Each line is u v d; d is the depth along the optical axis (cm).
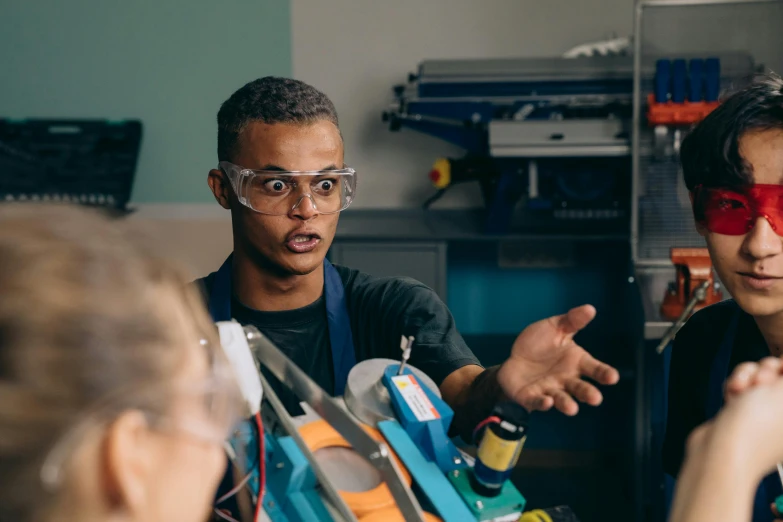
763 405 57
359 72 357
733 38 314
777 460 57
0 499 38
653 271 288
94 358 39
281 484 89
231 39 360
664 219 292
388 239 312
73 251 41
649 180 291
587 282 351
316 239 131
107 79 367
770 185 96
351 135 363
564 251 347
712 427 57
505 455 87
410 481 94
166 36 362
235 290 141
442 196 364
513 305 358
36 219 43
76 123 365
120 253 43
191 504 45
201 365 46
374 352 144
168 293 44
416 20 349
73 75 368
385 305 143
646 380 277
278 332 139
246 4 356
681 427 127
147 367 41
